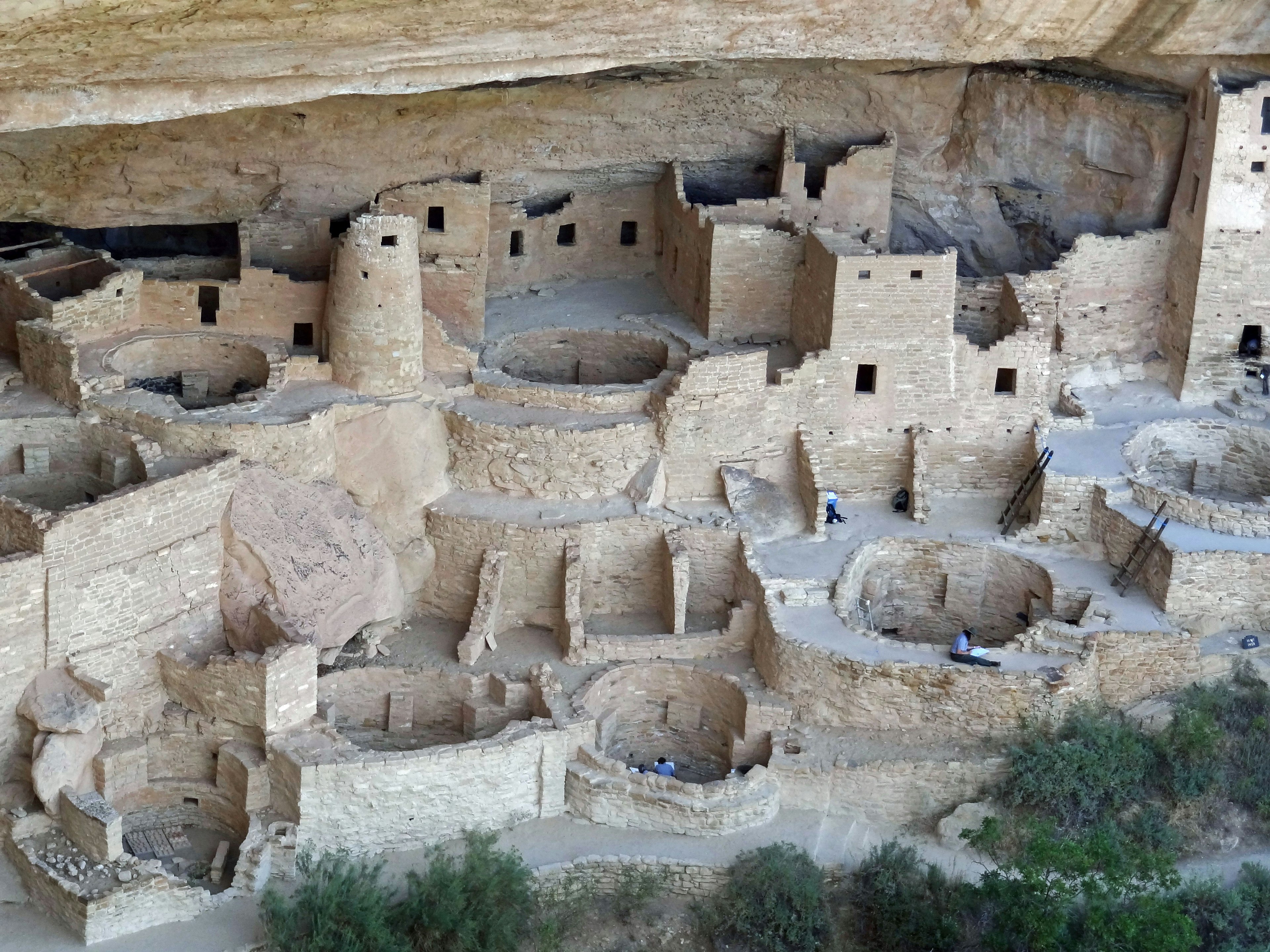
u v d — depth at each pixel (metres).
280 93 25.00
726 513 32.31
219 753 28.03
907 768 29.05
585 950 27.45
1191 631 30.42
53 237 32.72
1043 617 31.42
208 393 31.95
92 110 23.73
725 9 26.36
